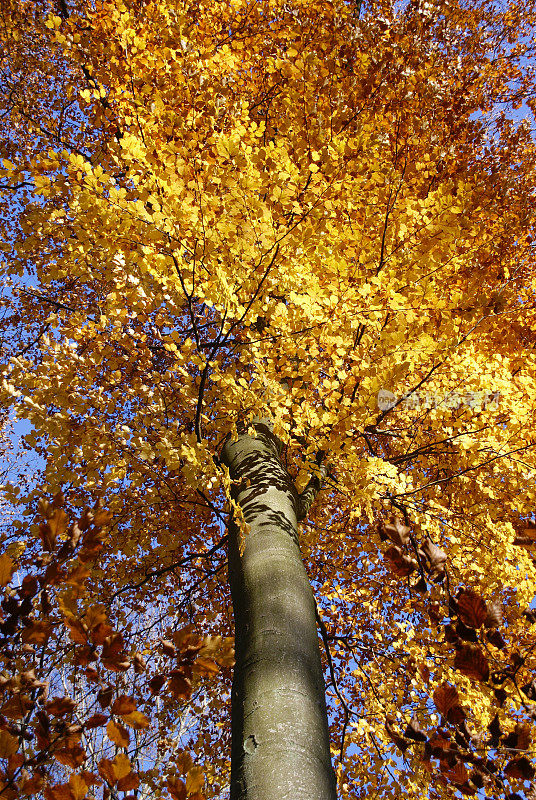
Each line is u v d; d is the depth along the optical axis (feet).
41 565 4.27
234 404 8.38
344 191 8.12
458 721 5.10
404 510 10.12
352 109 10.19
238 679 5.48
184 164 6.59
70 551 4.26
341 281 7.69
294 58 10.52
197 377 10.14
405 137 10.03
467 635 4.91
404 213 8.60
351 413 7.91
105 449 8.31
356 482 8.75
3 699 4.31
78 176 6.70
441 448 10.30
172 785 3.76
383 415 9.63
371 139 7.88
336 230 8.07
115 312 8.44
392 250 8.89
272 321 7.60
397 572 4.74
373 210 8.08
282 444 10.32
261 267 7.71
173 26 8.55
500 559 9.28
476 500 10.91
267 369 8.07
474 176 11.03
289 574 6.59
